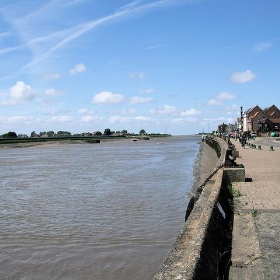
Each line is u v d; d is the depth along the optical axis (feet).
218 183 35.42
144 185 79.41
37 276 31.01
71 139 543.80
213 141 221.66
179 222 45.93
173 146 353.51
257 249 22.43
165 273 13.93
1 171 123.24
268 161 81.51
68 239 40.47
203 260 16.19
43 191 75.97
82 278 30.19
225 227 26.43
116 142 558.56
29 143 440.04
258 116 396.57
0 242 39.99
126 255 35.04
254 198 37.63
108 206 57.47
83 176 101.96
